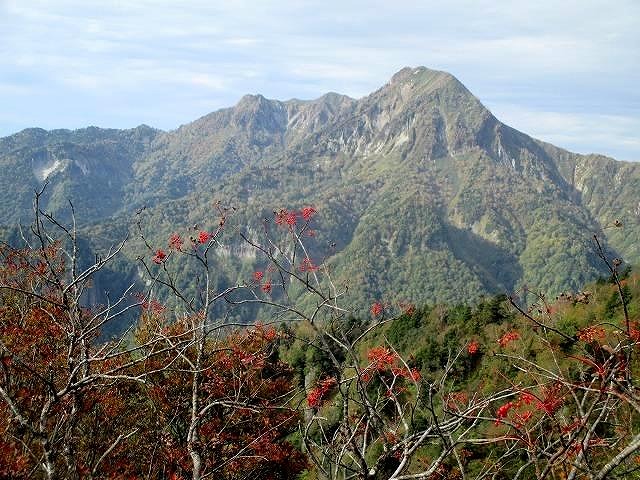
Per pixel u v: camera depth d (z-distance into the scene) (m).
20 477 5.47
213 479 7.89
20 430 5.39
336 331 5.30
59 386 7.40
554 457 3.73
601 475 3.11
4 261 7.91
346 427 4.47
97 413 7.72
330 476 4.44
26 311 7.59
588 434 3.53
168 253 6.12
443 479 5.07
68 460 4.79
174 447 7.77
